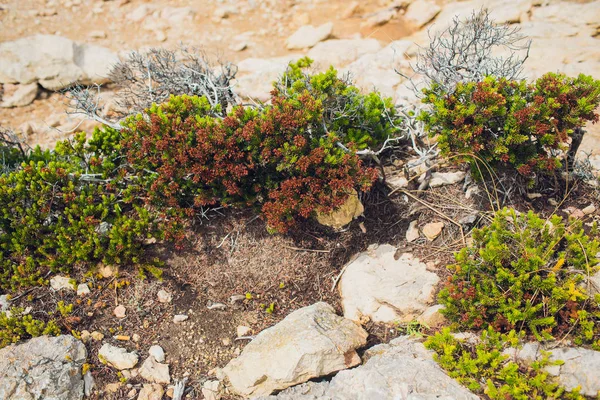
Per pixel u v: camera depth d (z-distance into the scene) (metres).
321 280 2.65
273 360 2.32
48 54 3.58
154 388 2.38
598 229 2.60
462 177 2.76
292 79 2.74
